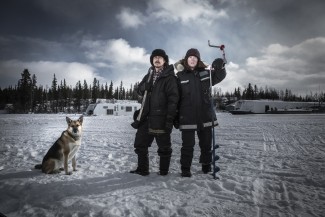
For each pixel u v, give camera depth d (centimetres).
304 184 414
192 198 346
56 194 366
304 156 666
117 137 1206
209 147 476
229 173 479
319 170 505
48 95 9981
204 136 471
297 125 1828
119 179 441
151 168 537
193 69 466
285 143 930
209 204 326
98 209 309
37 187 398
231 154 714
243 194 367
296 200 344
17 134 1373
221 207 318
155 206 319
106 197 349
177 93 441
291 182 426
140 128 473
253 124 2002
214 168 439
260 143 944
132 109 4766
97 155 715
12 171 517
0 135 1318
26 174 491
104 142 1020
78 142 507
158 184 405
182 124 448
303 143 919
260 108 4862
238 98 10156
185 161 451
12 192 379
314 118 2966
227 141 1011
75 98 9431
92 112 4550
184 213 301
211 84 463
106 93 11188
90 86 10712
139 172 476
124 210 306
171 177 447
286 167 534
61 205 322
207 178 438
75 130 496
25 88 7638
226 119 2870
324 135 1168
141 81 496
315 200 343
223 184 408
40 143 988
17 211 311
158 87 451
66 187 397
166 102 452
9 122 2577
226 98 9981
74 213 301
